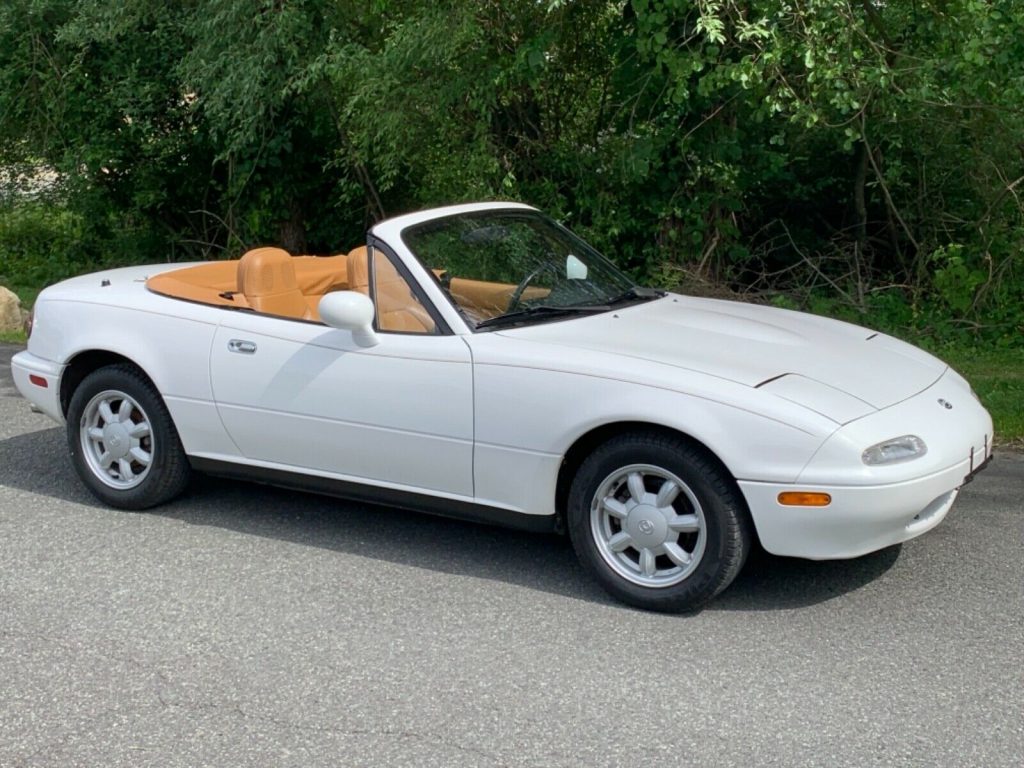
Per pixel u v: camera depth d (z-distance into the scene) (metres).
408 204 13.52
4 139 14.92
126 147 14.44
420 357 5.16
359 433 5.34
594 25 11.00
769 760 3.69
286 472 5.66
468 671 4.32
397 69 10.36
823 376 4.86
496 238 5.72
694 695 4.12
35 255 16.23
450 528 5.85
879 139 11.29
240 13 11.43
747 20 9.44
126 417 6.09
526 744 3.81
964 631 4.61
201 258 15.49
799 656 4.42
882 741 3.80
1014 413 7.62
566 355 4.91
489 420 5.00
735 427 4.54
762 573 5.21
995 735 3.83
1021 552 5.42
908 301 11.20
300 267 6.72
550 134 11.62
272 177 13.92
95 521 5.98
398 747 3.80
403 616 4.81
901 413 4.73
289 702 4.11
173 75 13.56
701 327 5.34
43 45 13.84
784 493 4.49
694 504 4.67
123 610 4.89
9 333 11.45
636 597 4.82
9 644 4.58
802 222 12.63
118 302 6.09
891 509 4.49
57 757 3.78
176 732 3.92
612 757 3.72
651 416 4.64
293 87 11.44
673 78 9.89
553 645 4.53
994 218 10.91
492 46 10.56
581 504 4.91
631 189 11.12
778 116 11.34
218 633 4.67
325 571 5.30
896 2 9.92
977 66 8.79
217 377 5.69
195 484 6.57
